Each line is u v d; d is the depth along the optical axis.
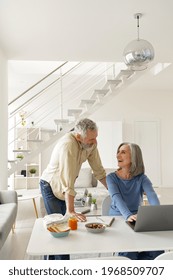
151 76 6.78
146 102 8.54
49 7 3.20
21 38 4.10
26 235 3.91
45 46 4.46
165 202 6.24
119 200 2.05
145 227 1.72
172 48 4.62
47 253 1.41
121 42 4.34
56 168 2.34
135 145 2.21
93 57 5.11
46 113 8.44
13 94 8.02
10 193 4.37
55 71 6.72
